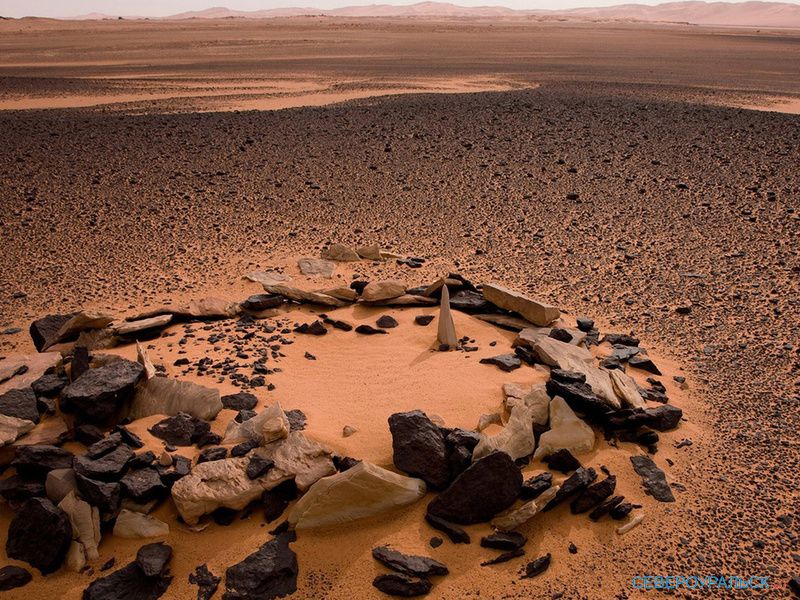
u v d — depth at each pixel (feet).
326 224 42.78
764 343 26.96
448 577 15.14
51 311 29.73
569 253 37.70
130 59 177.99
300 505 16.60
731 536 16.57
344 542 16.05
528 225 42.39
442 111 79.92
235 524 16.61
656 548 16.14
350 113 79.20
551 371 21.53
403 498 16.99
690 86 111.86
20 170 53.42
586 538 16.31
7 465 18.19
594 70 143.02
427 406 21.03
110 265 35.55
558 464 18.21
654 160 56.39
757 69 151.84
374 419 20.33
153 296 31.35
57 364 22.58
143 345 25.13
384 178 52.90
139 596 14.69
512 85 114.11
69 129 68.49
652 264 35.94
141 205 45.96
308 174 53.88
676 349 26.66
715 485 18.34
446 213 44.91
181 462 17.51
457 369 23.48
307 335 26.53
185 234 40.60
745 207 44.62
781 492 18.11
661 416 20.63
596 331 27.32
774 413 21.94
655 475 18.35
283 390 21.91
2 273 34.32
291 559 15.37
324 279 33.32
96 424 19.08
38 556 15.43
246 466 17.35
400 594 14.66
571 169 53.98
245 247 38.50
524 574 15.23
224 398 20.79
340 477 16.71
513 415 19.43
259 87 112.78
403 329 27.07
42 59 177.27
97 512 16.22
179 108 87.81
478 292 30.22
